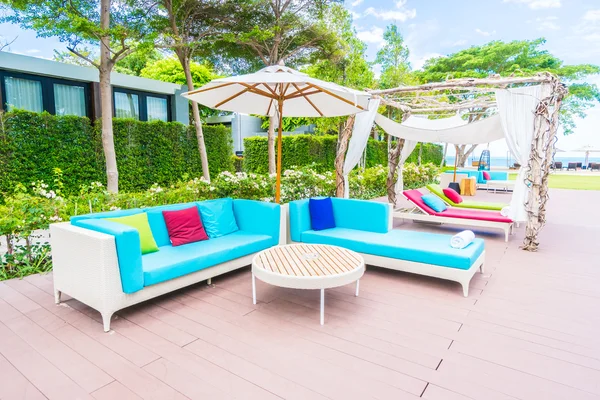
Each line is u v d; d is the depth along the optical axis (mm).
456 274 3223
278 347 2303
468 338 2432
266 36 8031
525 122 4941
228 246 3480
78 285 2678
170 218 3568
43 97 7844
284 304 3004
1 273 3527
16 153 6535
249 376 1990
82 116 7969
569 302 3051
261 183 5918
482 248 3676
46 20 5008
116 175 6281
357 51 10922
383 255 3658
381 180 10430
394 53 14484
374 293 3260
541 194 4812
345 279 2727
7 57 7027
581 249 4852
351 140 6461
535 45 15680
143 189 8531
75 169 7375
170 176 9102
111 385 1908
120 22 6484
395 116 12906
